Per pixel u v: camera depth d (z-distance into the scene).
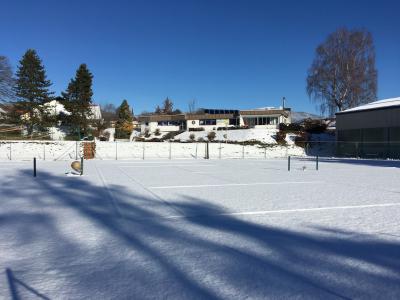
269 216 8.02
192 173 19.23
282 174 18.73
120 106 64.50
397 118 34.47
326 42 49.31
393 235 6.37
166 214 8.27
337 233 6.52
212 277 4.42
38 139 43.12
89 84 47.22
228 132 52.47
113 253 5.38
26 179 15.98
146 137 61.84
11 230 6.79
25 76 44.62
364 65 47.28
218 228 6.91
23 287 4.16
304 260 5.05
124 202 9.91
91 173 19.05
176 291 4.02
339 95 48.41
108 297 3.88
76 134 48.22
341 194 11.40
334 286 4.16
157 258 5.14
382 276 4.46
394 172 19.98
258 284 4.21
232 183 14.46
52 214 8.27
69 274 4.54
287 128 50.03
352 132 39.88
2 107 43.91
